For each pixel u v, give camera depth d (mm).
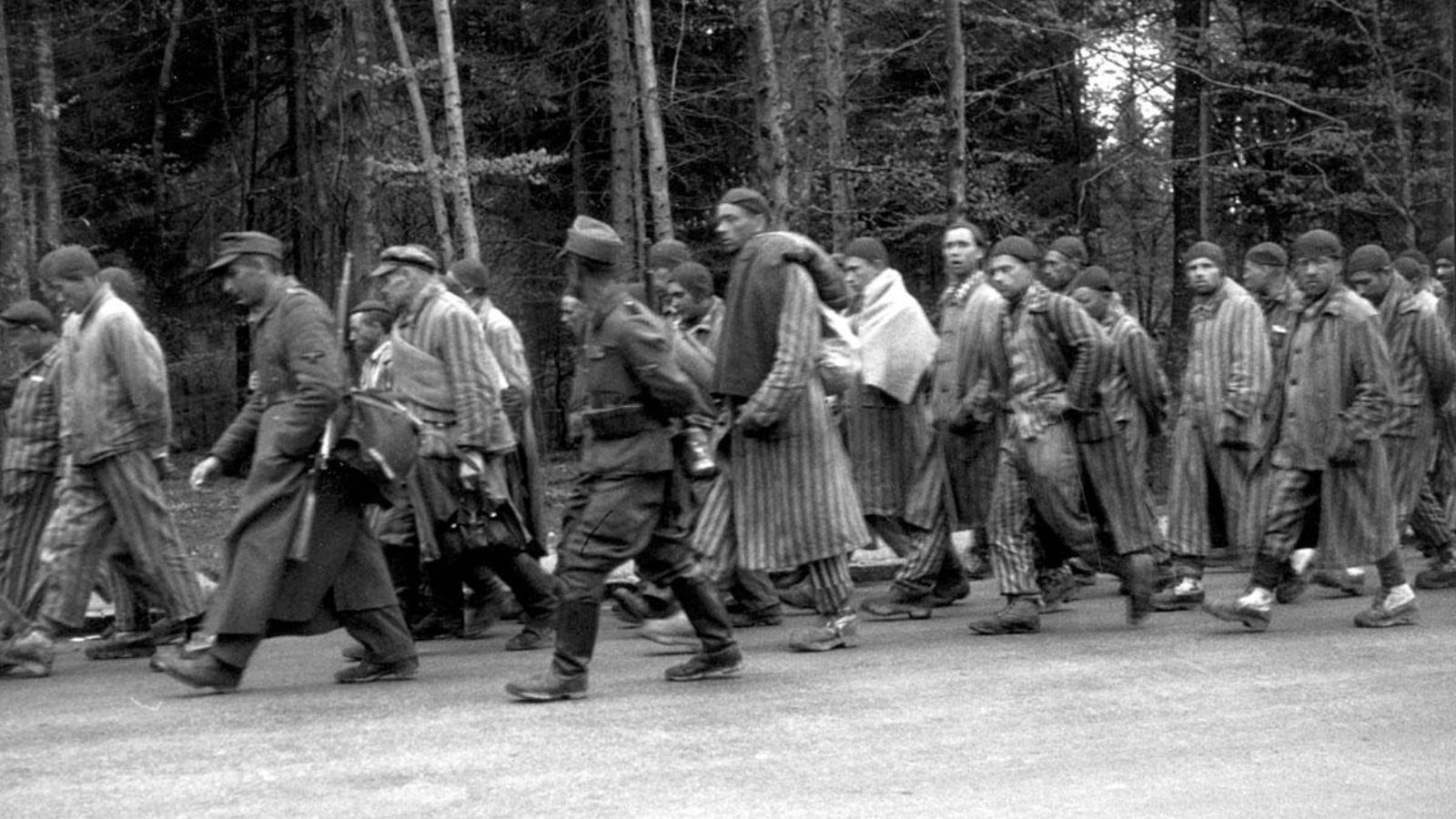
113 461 8422
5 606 8367
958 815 5496
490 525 8938
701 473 7395
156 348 8523
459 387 8883
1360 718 6902
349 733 6633
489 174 20359
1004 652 8461
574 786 5836
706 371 9180
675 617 8695
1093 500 9086
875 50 19625
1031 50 23203
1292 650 8445
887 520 9961
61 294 8484
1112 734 6617
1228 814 5531
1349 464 8961
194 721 6914
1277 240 23672
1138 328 11219
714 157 23000
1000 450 9211
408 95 21734
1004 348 9164
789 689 7465
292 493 7422
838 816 5480
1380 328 8953
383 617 7770
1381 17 21672
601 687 7570
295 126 23078
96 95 24250
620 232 18938
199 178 27281
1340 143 21094
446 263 16906
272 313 7434
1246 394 10359
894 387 9797
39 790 5848
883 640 8953
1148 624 9500
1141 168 24516
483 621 9641
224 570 7484
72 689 7871
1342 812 5570
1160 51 21078
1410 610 9188
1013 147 25234
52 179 18453
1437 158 21219
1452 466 11836
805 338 7957
